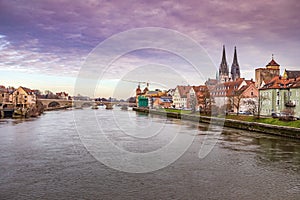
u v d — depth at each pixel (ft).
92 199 42.55
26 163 61.41
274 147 86.63
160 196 43.98
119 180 50.85
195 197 44.01
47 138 94.63
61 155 69.21
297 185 50.31
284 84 171.53
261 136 112.68
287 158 71.05
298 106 156.97
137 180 51.03
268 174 56.75
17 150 74.79
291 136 106.93
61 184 48.57
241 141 98.63
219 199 43.60
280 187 49.29
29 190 45.83
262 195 45.62
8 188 46.68
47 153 71.20
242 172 57.88
